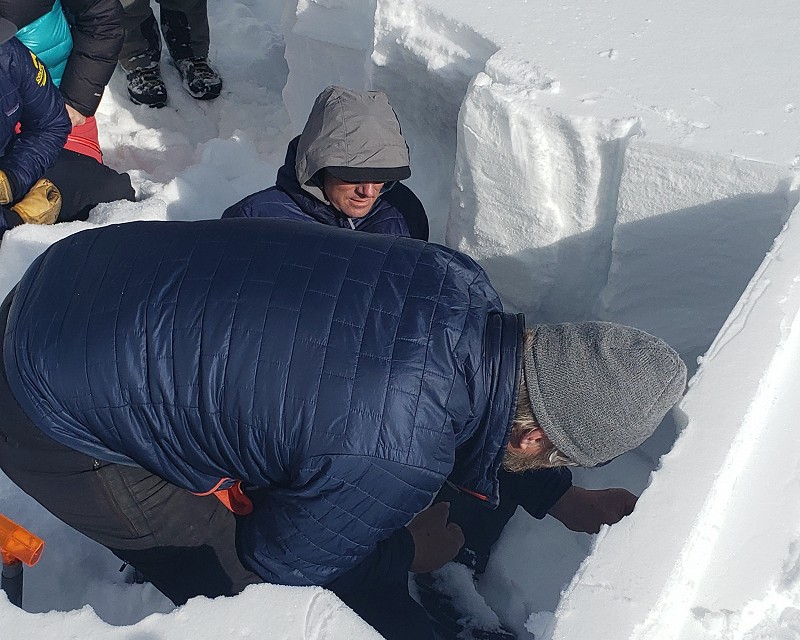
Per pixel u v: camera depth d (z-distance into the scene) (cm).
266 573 144
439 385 125
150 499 153
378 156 185
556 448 131
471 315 129
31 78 225
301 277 131
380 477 126
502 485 188
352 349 126
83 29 258
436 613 192
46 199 234
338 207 199
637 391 122
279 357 127
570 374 124
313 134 188
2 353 146
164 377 132
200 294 132
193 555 159
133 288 136
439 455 127
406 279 131
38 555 139
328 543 135
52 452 149
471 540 197
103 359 135
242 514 161
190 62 342
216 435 133
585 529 186
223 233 140
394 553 168
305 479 128
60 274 144
